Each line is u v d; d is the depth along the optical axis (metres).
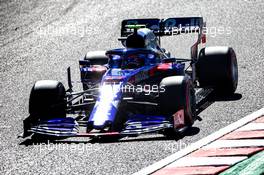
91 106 40.19
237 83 45.34
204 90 44.09
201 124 38.81
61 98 40.16
